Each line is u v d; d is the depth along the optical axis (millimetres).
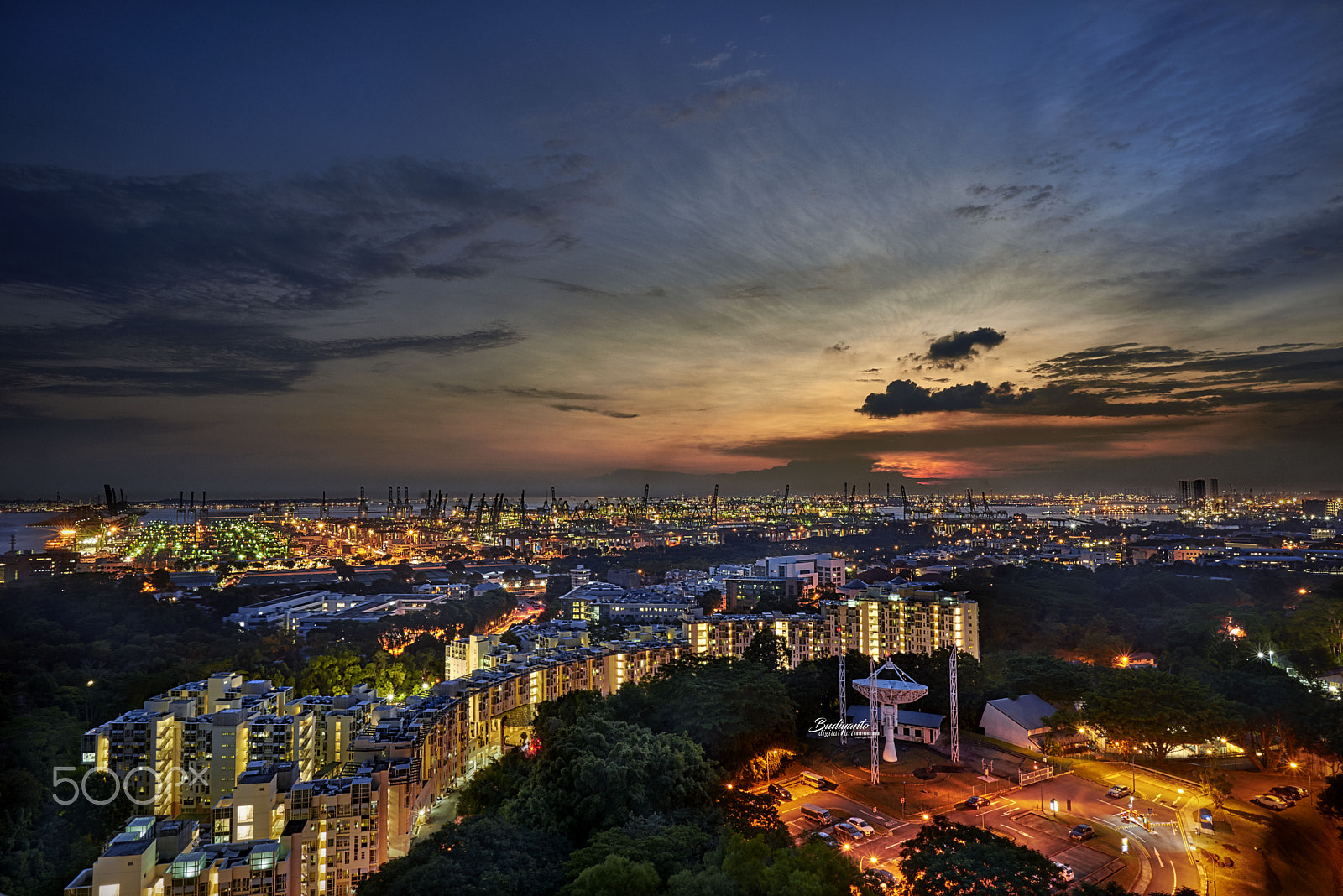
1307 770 178750
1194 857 135750
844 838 141125
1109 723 180250
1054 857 134500
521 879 126500
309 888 175875
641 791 146875
